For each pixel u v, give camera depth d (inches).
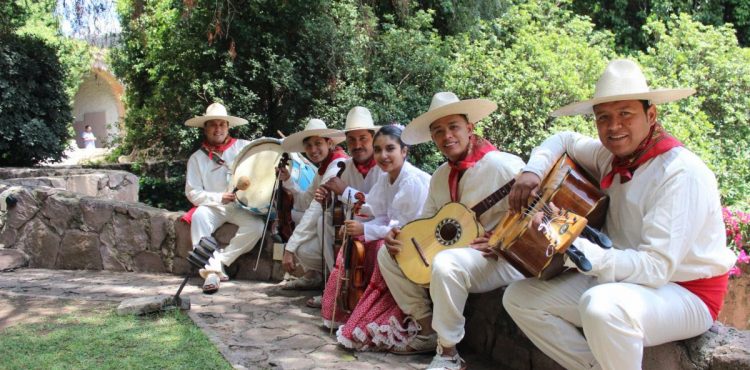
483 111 134.5
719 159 358.6
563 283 107.1
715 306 100.0
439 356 124.4
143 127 435.5
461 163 134.6
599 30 532.7
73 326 150.6
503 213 132.0
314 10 362.0
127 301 163.9
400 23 424.2
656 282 94.3
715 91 399.9
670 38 423.5
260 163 206.1
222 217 206.1
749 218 231.9
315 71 370.6
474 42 422.3
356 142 165.6
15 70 388.8
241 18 356.2
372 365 129.4
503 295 120.5
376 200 156.5
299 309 171.5
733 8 548.4
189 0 314.8
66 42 557.9
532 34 437.1
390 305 140.0
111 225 224.7
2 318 157.9
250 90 364.8
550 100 374.0
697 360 97.0
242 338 145.7
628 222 103.3
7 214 237.5
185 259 214.4
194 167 212.5
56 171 328.8
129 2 386.9
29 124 397.7
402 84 385.1
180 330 148.3
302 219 182.7
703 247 97.4
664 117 342.0
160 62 395.5
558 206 106.4
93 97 963.3
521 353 127.2
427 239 133.4
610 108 101.1
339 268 151.7
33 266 233.5
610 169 111.6
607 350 93.5
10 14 419.2
